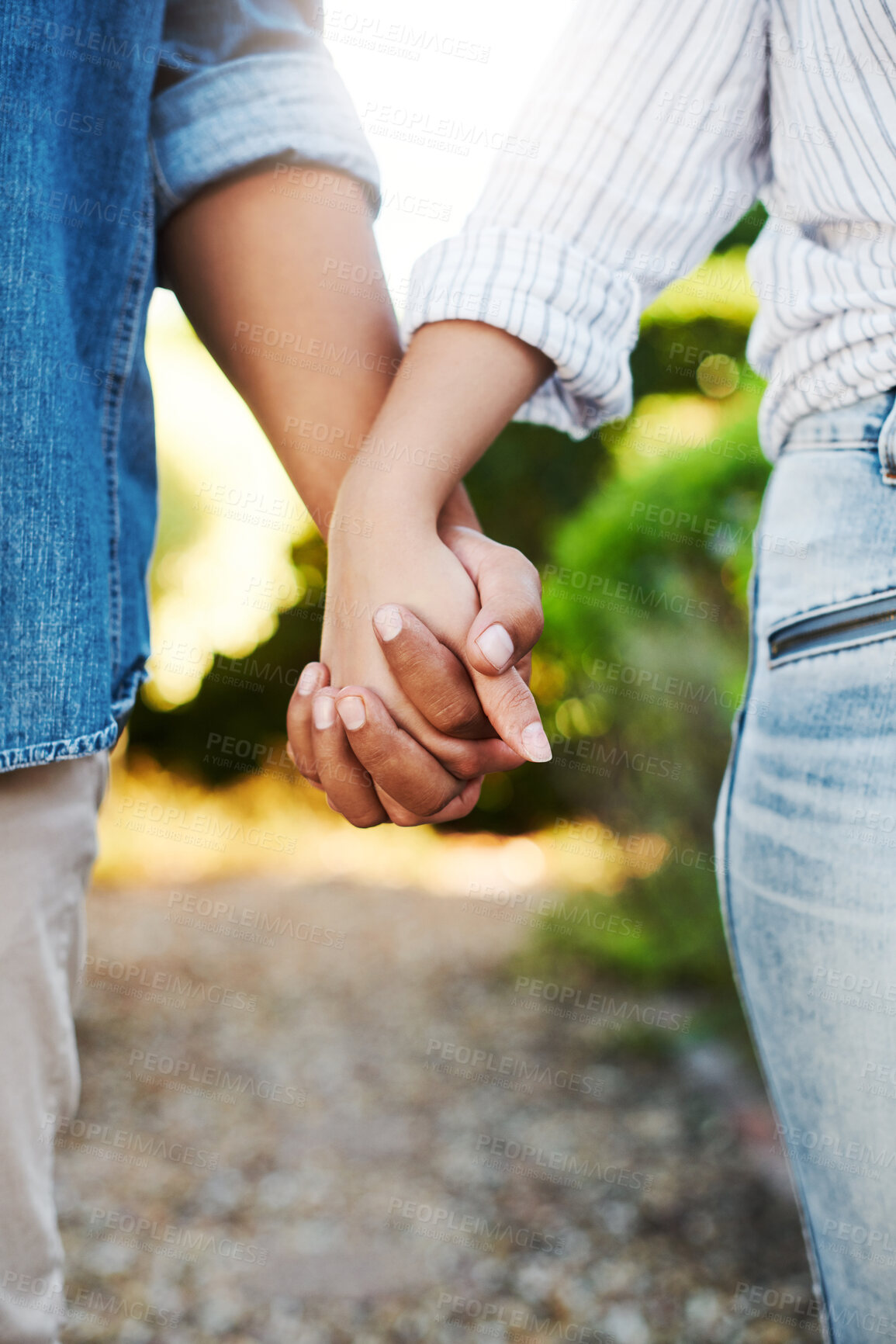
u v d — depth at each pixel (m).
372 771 1.03
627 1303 1.86
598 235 1.04
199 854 6.48
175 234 1.10
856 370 0.93
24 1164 0.95
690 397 5.04
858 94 0.93
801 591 0.95
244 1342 1.73
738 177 1.06
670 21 1.03
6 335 0.92
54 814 0.96
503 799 7.05
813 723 0.94
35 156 0.93
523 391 1.05
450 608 1.02
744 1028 2.87
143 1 1.00
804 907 0.95
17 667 0.93
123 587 1.03
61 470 0.94
